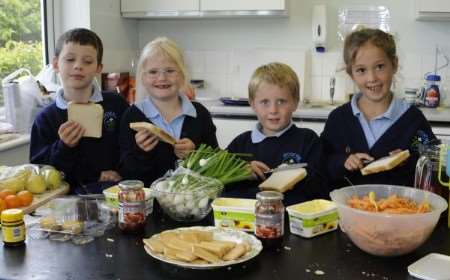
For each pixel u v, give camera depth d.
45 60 3.17
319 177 1.67
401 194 1.26
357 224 1.08
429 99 3.19
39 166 1.68
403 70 3.44
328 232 1.24
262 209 1.14
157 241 1.11
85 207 1.35
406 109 1.86
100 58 2.08
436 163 1.34
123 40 3.62
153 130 1.57
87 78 1.98
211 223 1.32
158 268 1.03
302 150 1.77
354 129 1.87
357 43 1.80
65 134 1.75
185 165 1.48
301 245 1.16
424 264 1.05
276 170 1.56
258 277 0.99
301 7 3.54
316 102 3.53
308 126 3.08
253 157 1.80
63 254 1.10
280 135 1.80
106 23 3.36
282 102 1.77
